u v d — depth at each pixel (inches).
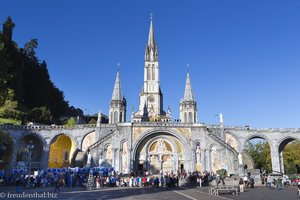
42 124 2426.2
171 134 1942.7
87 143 2047.2
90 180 1229.7
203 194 936.3
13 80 2672.2
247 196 871.7
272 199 777.6
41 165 1962.4
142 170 1898.4
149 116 3592.5
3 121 2142.0
